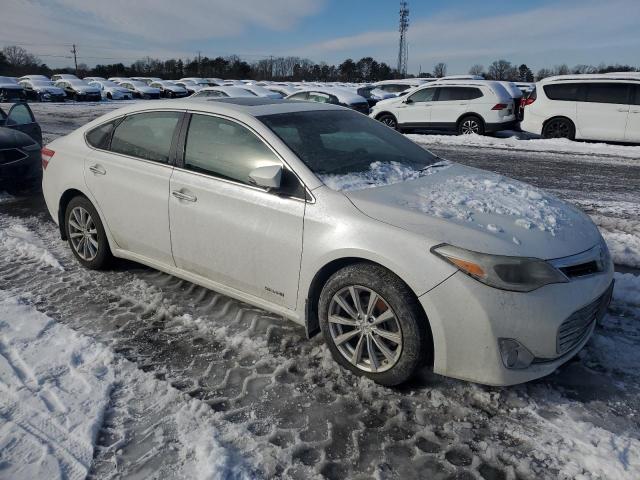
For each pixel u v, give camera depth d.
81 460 2.34
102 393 2.78
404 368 2.77
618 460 2.36
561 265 2.68
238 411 2.70
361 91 20.53
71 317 3.67
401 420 2.65
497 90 14.38
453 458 2.41
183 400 2.76
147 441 2.47
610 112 12.44
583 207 6.89
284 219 3.12
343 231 2.89
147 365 3.10
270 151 3.32
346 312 2.99
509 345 2.58
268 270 3.24
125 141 4.16
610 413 2.70
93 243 4.42
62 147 4.62
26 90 30.34
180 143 3.75
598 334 3.45
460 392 2.86
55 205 4.66
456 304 2.58
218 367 3.09
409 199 3.05
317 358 3.18
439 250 2.64
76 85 32.53
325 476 2.30
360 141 3.83
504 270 2.57
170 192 3.70
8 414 2.62
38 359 3.09
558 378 2.99
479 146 12.80
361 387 2.90
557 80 13.20
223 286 3.59
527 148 12.24
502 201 3.19
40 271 4.47
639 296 3.94
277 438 2.52
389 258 2.71
